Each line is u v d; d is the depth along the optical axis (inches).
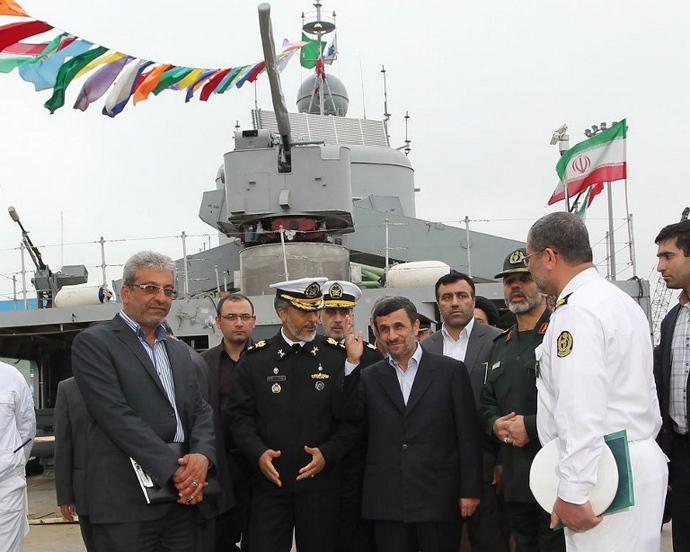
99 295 381.4
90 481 153.9
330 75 596.7
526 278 173.6
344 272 383.6
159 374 162.6
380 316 181.5
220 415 216.2
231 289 461.7
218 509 185.2
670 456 174.7
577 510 121.6
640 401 128.9
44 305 447.2
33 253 440.5
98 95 234.4
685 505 171.0
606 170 388.8
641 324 132.7
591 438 121.3
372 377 186.2
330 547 179.5
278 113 331.3
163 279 159.8
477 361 207.8
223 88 279.6
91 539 189.0
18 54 219.5
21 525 182.9
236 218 374.0
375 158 529.3
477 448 178.7
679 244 170.9
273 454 176.2
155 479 149.6
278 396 182.1
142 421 152.9
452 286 209.6
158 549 158.4
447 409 180.5
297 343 186.5
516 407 169.3
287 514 180.2
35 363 503.2
